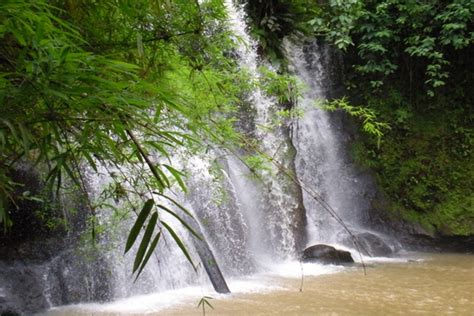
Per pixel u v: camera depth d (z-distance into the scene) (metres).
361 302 5.37
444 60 9.70
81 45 1.65
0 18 1.13
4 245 5.33
